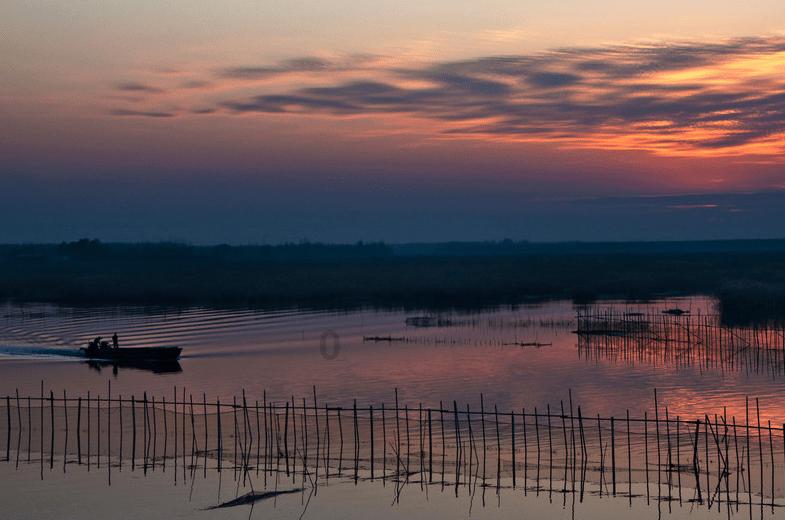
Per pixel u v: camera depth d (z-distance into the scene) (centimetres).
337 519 2762
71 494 3019
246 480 3166
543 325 8081
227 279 14475
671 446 3456
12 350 6762
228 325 8506
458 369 5609
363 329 8038
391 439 3662
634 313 8656
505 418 4056
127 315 9531
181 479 3177
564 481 3072
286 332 7875
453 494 2977
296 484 3109
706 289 12206
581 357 6103
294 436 3738
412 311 9781
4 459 3431
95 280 14388
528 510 2809
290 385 5122
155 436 3678
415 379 5250
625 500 2891
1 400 4672
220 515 2827
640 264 17850
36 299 11644
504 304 10488
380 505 2889
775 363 5694
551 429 3784
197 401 4634
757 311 8419
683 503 2839
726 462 3072
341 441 3622
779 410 4181
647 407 4319
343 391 4881
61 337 7638
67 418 4112
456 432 3659
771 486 2953
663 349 6444
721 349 6359
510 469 3231
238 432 3825
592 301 10681
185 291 12444
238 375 5538
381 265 19850
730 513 2758
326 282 13675
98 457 3444
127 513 2794
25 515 2814
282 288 12850
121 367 5997
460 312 9544
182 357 6419
